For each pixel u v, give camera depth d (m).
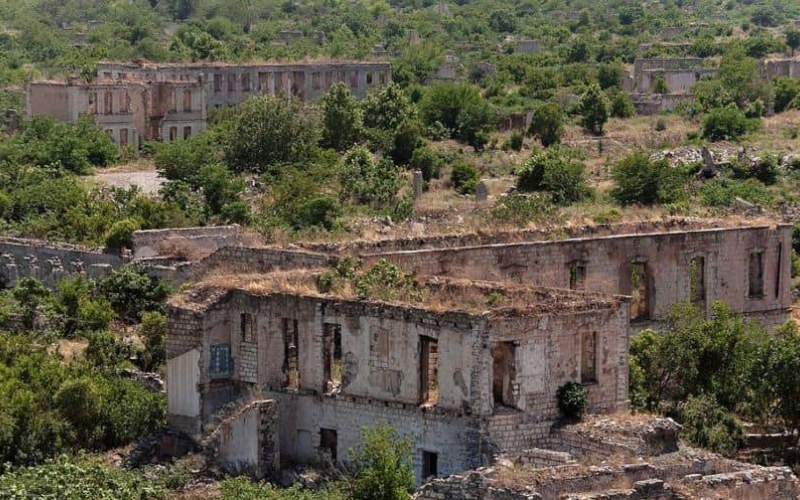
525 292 75.69
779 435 81.69
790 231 109.19
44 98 174.88
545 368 72.44
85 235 117.44
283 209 130.50
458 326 71.25
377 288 76.19
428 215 130.38
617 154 175.88
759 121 187.38
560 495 62.31
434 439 72.19
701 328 87.88
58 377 82.38
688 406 82.19
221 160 151.88
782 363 82.25
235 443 75.12
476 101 186.38
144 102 176.12
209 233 107.94
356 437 74.69
